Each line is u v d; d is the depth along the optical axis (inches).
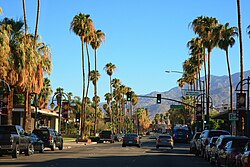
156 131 7480.3
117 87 5477.4
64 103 2449.6
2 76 1590.8
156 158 1314.0
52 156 1325.0
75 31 2837.1
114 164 1042.7
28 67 1683.1
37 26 1850.4
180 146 2471.7
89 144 2583.7
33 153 1439.5
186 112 4630.9
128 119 7081.7
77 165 992.2
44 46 1894.7
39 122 2536.9
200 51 3341.5
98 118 5002.5
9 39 1588.3
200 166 1064.8
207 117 2450.8
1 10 1470.2
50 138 1644.9
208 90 2534.5
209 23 2610.7
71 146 2183.8
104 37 3376.0
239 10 1673.2
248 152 706.2
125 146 2171.5
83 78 2869.1
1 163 1029.2
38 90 1818.4
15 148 1231.5
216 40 2468.0
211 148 1132.5
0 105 1686.8
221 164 989.2
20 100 2763.3
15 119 2640.3
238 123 1818.4
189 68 3885.3
